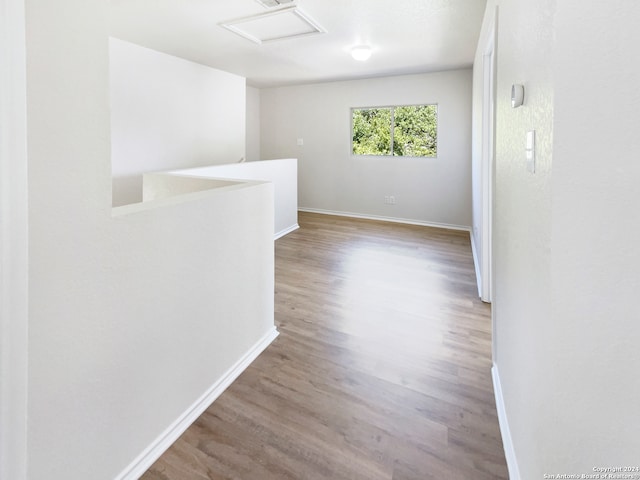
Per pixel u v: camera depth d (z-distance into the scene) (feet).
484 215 9.84
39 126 3.13
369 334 8.14
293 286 11.00
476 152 13.41
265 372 6.72
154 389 4.75
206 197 5.55
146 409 4.64
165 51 14.43
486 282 9.91
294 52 14.39
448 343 7.77
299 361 7.08
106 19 3.67
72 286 3.57
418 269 12.70
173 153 15.69
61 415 3.57
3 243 2.65
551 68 2.80
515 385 4.58
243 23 11.02
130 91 13.65
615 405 2.58
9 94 2.61
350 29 11.53
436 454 4.92
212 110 17.60
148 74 14.25
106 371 4.04
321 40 12.71
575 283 2.66
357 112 21.22
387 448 5.01
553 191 2.72
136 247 4.32
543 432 3.19
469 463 4.79
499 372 6.09
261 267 7.30
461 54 14.62
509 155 5.06
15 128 2.67
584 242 2.61
